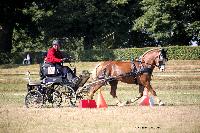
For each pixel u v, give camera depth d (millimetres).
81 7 83875
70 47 99250
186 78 44719
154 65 25656
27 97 24953
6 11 72938
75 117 20562
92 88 25484
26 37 101688
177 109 23125
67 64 60281
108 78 25500
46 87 24969
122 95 33406
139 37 91000
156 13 73500
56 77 25047
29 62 74875
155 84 39844
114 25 85375
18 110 23266
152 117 20266
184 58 66938
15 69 57031
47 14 81188
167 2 71938
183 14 72938
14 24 78688
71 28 87062
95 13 83250
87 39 89750
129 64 25688
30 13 78188
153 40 91625
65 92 25094
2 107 25125
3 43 76875
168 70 52406
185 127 17547
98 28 85312
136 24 77250
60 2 83938
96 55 74062
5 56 75688
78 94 25188
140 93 25703
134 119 19750
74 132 16766
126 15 85500
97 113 21828
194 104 26312
